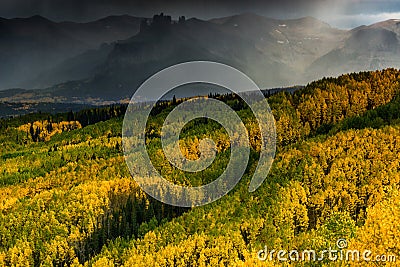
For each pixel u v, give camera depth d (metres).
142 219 147.62
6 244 142.75
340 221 83.31
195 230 127.56
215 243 114.44
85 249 140.12
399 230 74.69
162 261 113.62
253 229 117.94
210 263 110.50
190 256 115.19
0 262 132.50
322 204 131.75
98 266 115.31
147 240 126.06
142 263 113.38
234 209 135.00
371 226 80.06
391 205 86.62
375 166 143.62
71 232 145.62
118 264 119.25
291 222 123.62
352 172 142.38
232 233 117.56
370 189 134.00
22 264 132.00
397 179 136.75
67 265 136.12
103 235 137.75
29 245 138.00
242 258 112.38
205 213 138.12
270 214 124.44
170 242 124.81
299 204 126.62
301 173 146.38
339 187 135.75
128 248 124.38
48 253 135.75
